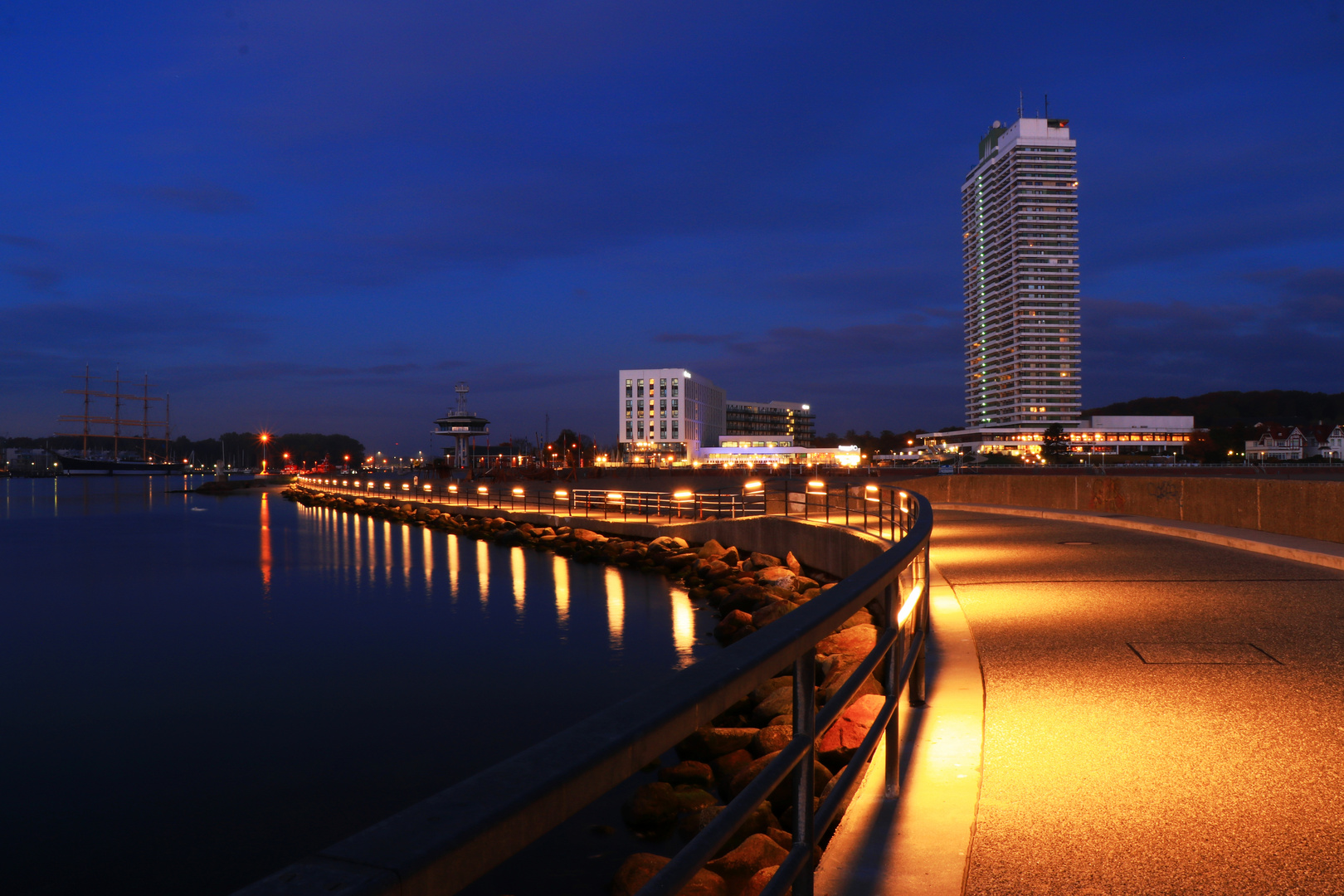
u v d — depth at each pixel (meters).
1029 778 4.75
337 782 12.52
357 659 20.48
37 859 10.28
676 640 20.83
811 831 2.59
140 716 16.14
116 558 44.75
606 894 7.59
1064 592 11.30
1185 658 7.60
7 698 17.59
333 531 61.66
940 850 3.77
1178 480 21.81
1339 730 5.56
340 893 0.95
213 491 145.00
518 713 15.62
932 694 6.48
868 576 3.66
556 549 42.22
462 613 26.12
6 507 101.06
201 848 10.52
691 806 8.91
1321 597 10.57
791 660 2.28
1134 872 3.63
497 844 1.20
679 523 40.06
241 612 27.77
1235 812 4.26
